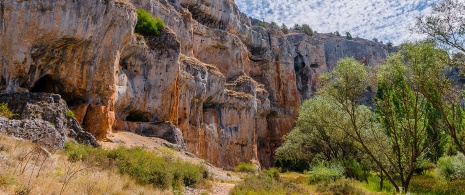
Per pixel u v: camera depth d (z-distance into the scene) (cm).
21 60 2155
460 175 2855
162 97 3428
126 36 2797
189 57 4444
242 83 5519
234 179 2448
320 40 8969
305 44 8575
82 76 2520
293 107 7188
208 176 2052
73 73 2483
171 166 1656
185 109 3903
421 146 2584
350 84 2369
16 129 1540
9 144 1302
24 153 1230
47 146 1570
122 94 2959
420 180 2959
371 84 2444
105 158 1544
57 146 1631
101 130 2484
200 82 4191
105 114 2536
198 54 5397
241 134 5153
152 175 1412
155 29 3491
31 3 2133
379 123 2858
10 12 2083
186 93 3944
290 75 7362
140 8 3941
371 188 2330
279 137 6788
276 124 6862
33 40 2184
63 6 2247
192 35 4994
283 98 7238
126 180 1262
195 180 1681
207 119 4566
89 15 2386
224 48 5756
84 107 2483
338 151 3475
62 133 1831
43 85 2619
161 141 2986
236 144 5056
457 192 2361
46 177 1009
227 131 4875
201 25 5434
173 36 3606
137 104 3200
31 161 1189
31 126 1588
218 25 6272
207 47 5534
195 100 4194
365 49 10088
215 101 4741
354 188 1880
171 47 3534
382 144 2466
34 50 2220
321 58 8800
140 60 3259
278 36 7731
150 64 3347
